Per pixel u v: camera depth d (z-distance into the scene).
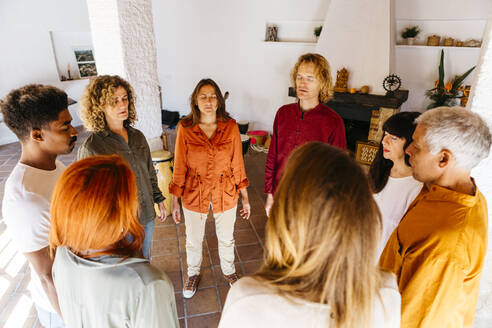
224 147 1.85
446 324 0.82
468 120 0.81
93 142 1.53
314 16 4.96
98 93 1.51
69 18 5.88
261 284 0.55
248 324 0.55
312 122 1.83
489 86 1.34
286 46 5.26
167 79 6.79
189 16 6.00
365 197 0.51
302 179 0.52
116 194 0.71
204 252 2.56
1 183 3.96
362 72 4.42
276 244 0.57
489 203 1.46
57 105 1.06
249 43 5.59
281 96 5.57
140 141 1.77
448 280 0.79
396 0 4.35
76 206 0.67
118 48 2.69
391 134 1.26
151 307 0.71
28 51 5.46
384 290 0.59
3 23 5.10
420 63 4.44
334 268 0.51
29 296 2.13
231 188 1.96
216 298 2.11
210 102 1.74
